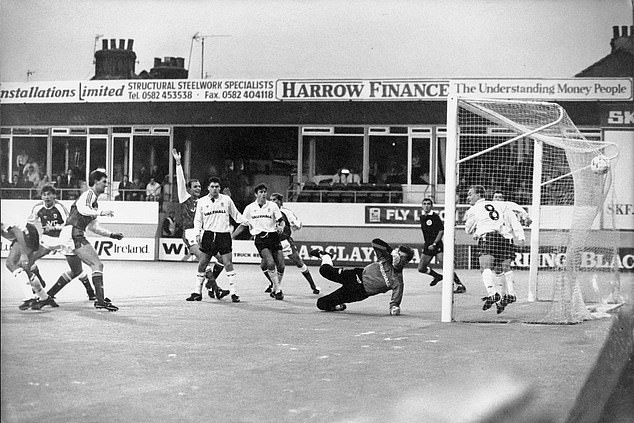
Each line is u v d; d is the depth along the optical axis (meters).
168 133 20.91
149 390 5.70
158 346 7.74
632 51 19.12
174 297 12.55
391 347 7.77
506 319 10.18
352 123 20.27
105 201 20.66
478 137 19.53
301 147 20.53
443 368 6.56
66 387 5.77
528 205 18.69
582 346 7.82
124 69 20.91
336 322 9.77
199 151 20.89
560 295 10.15
